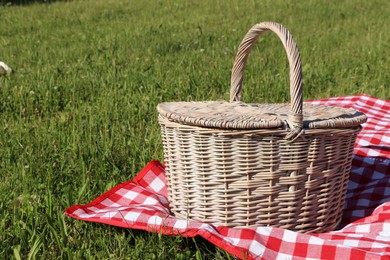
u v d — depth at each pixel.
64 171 2.28
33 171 2.29
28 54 4.73
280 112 1.94
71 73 3.92
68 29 6.21
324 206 1.93
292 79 1.81
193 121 1.84
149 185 2.23
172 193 1.99
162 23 6.25
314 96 3.38
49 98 3.22
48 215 1.89
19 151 2.47
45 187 2.17
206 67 4.10
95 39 5.45
